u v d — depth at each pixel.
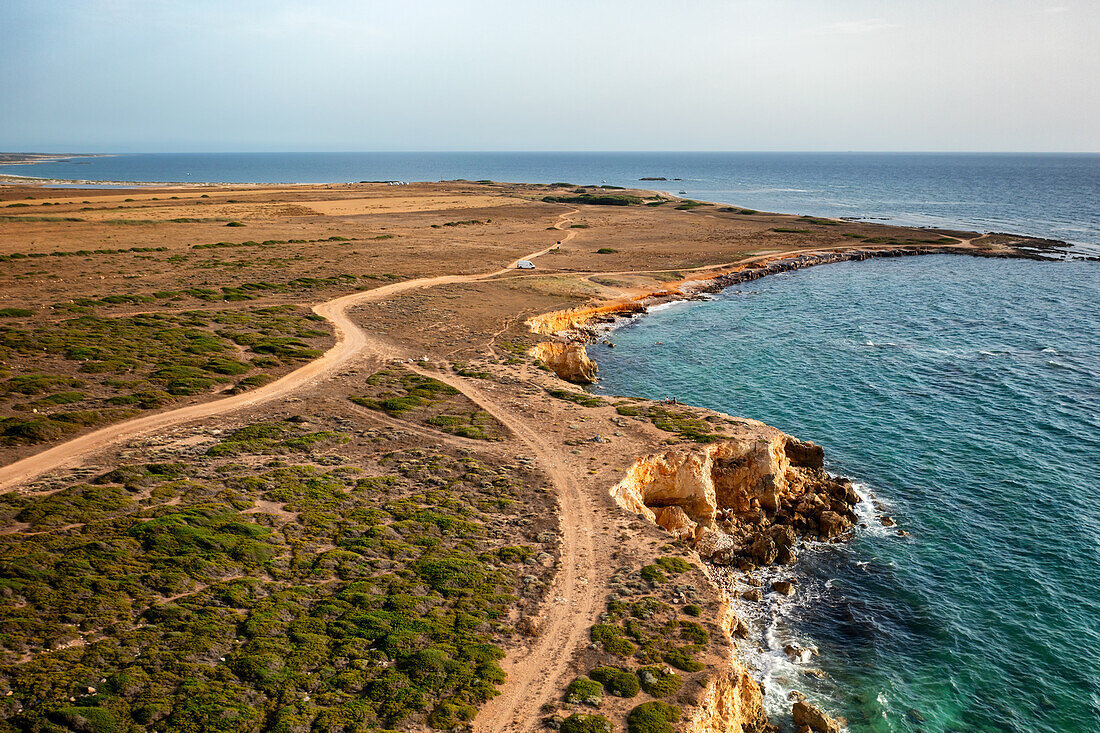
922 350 75.12
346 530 32.94
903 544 39.88
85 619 24.72
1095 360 70.62
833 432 54.03
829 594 35.69
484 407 50.78
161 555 29.25
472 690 23.09
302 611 26.83
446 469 40.28
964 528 41.22
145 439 41.78
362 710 21.84
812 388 63.50
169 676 22.36
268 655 23.89
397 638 25.47
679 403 53.88
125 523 31.42
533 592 29.20
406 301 84.12
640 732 21.50
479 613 27.48
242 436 42.94
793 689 29.05
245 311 74.62
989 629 32.81
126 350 57.41
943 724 27.45
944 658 31.02
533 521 34.91
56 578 26.72
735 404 59.72
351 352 63.28
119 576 27.44
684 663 25.12
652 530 34.78
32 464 37.34
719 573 37.22
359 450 42.69
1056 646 31.59
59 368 52.06
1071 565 37.41
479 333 71.88
